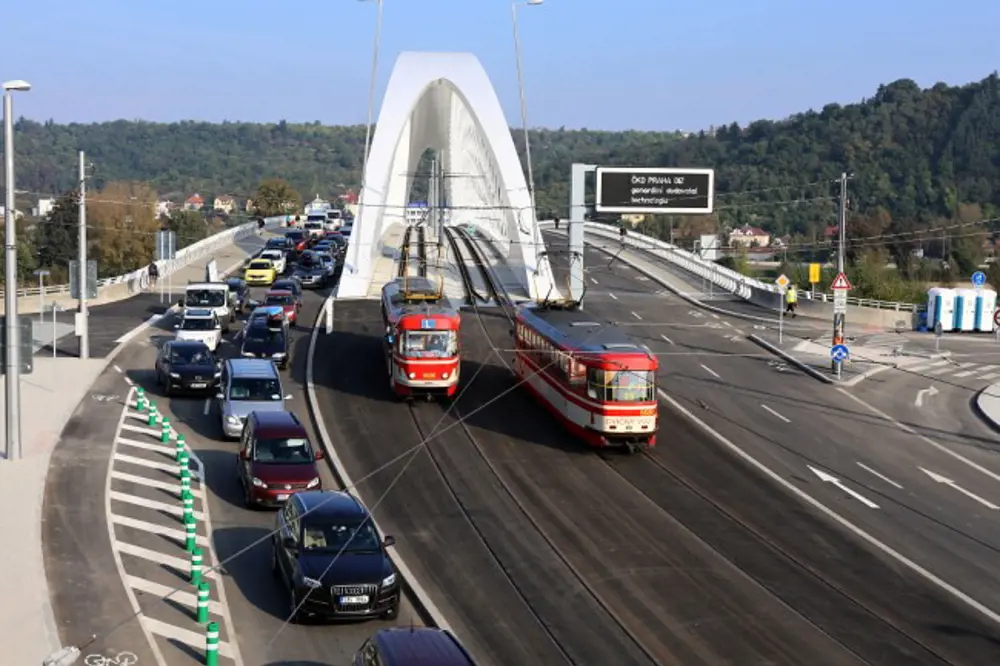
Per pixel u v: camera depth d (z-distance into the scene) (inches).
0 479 1071.0
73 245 4047.7
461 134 4212.6
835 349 1738.4
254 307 2241.6
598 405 1243.8
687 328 2246.6
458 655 576.1
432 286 1792.6
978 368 1898.4
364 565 765.3
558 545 954.7
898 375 1812.3
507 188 2706.7
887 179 6884.8
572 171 2161.7
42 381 1555.1
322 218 4475.9
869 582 883.4
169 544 911.7
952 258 4306.1
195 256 3346.5
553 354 1396.4
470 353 1819.6
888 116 7657.5
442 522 1013.2
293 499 852.0
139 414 1380.4
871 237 4803.2
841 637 762.2
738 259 4315.9
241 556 892.0
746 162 7770.7
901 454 1322.6
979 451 1348.4
